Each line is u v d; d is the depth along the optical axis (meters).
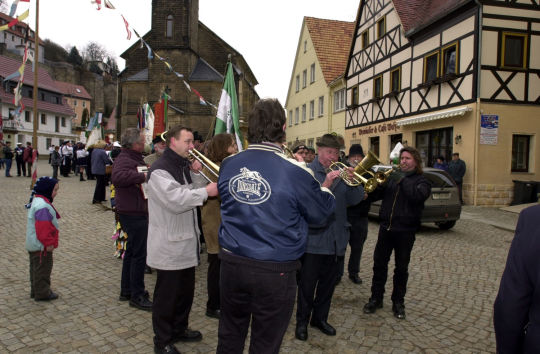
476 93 12.10
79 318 3.57
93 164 10.22
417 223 3.74
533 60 12.39
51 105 47.69
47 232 3.77
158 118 10.36
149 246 2.88
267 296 1.94
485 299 4.33
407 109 15.92
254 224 1.95
